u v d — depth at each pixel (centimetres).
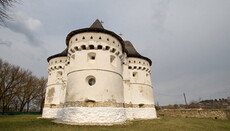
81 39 1866
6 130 1187
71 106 1634
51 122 1727
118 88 1850
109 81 1750
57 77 2720
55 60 2809
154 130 1388
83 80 1692
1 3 485
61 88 2386
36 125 1465
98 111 1564
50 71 2852
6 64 3753
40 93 5006
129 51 2902
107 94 1678
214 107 4891
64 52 2858
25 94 4416
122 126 1494
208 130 1535
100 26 2312
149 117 2517
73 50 1906
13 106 4728
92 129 1251
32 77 4584
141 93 2586
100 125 1451
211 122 2328
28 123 1659
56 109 2558
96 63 1759
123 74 2459
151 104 2666
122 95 1939
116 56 1997
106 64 1803
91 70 1722
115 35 1998
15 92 3844
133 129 1366
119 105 1780
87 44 1823
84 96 1617
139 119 2338
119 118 1689
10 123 1691
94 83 1733
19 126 1414
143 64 2783
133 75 2736
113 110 1650
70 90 1734
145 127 1532
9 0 497
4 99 3875
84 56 1802
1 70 3641
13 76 3794
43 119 2238
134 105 2470
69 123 1518
